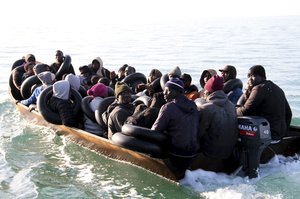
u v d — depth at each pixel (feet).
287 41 122.62
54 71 34.73
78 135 24.76
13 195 19.04
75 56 91.81
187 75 23.81
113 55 92.02
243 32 181.88
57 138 27.07
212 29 221.05
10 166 22.56
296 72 60.59
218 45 114.93
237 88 24.07
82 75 33.09
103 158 23.27
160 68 70.33
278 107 19.58
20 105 30.89
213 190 18.34
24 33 197.77
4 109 34.71
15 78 33.68
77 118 25.52
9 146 25.76
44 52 100.99
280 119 19.70
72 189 19.62
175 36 162.30
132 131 18.24
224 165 19.77
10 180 20.75
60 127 26.61
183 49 104.27
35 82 31.09
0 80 55.36
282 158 21.56
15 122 30.94
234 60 79.20
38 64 31.71
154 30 219.41
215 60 79.87
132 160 21.43
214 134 18.33
